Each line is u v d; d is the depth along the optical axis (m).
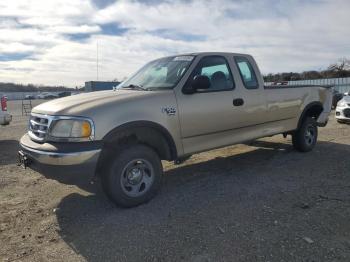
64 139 4.16
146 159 4.63
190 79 5.14
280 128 6.61
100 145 4.18
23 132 12.81
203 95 5.23
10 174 6.52
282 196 4.76
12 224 4.27
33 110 4.85
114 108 4.36
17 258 3.47
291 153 7.30
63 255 3.48
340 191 4.88
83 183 4.21
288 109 6.68
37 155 4.21
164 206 4.58
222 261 3.21
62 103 4.55
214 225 3.94
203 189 5.19
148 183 4.69
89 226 4.10
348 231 3.68
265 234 3.67
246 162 6.71
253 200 4.65
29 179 6.17
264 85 6.23
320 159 6.72
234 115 5.63
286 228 3.79
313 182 5.32
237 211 4.30
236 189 5.12
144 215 4.31
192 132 5.11
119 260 3.32
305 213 4.16
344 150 7.50
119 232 3.89
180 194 5.01
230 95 5.58
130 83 5.67
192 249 3.44
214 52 5.65
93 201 4.91
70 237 3.86
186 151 5.10
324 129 10.89
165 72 5.43
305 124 7.13
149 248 3.51
